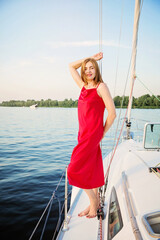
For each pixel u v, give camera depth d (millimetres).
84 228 1679
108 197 1960
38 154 10586
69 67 1896
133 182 1719
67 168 1657
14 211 4676
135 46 3602
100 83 1545
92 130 1568
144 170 1904
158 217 1153
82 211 1894
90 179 1637
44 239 3729
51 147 12539
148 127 2689
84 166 1602
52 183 6426
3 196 5453
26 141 14742
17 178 6848
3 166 8281
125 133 4750
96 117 1568
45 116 46344
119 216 1440
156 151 2615
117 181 1952
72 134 18500
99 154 1724
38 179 6762
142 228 1096
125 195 1544
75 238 1568
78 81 1812
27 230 3990
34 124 28203
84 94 1597
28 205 4953
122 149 3855
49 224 4172
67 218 1836
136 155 2418
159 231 1073
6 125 26438
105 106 1610
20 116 45406
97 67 1559
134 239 1081
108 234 1421
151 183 1600
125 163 2225
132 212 1296
